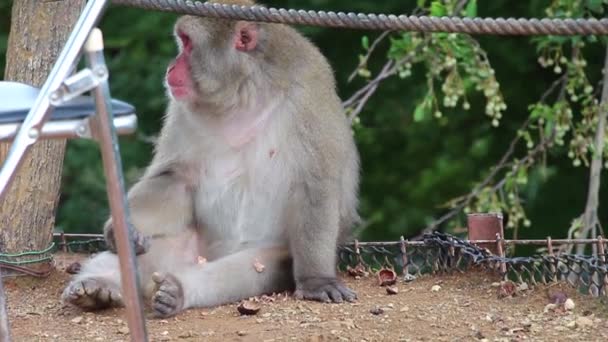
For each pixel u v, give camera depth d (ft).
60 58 23.56
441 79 60.95
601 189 66.74
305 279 36.17
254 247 37.65
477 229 38.27
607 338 31.14
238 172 37.76
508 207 57.16
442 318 33.24
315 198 36.65
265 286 36.70
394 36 65.10
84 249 43.39
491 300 35.17
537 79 67.67
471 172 69.26
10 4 67.77
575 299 34.53
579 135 50.08
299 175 36.81
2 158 35.78
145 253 35.32
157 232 37.58
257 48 36.81
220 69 36.73
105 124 23.89
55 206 38.63
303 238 36.47
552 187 67.15
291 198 37.01
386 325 32.55
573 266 37.47
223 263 35.99
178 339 31.53
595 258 35.32
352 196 40.29
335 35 69.05
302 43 37.86
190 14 30.45
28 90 25.89
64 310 34.81
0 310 26.63
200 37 36.65
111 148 23.98
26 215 37.83
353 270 39.14
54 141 38.04
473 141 69.31
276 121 36.99
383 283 37.63
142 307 24.62
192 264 37.93
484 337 31.42
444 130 69.72
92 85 23.68
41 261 38.14
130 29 68.28
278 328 32.32
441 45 48.32
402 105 68.44
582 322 32.42
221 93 36.86
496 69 67.87
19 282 37.81
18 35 38.06
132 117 25.04
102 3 23.84
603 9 53.31
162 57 68.03
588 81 58.70
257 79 36.88
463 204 53.47
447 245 38.29
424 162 70.28
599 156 49.67
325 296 35.47
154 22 67.92
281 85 36.88
